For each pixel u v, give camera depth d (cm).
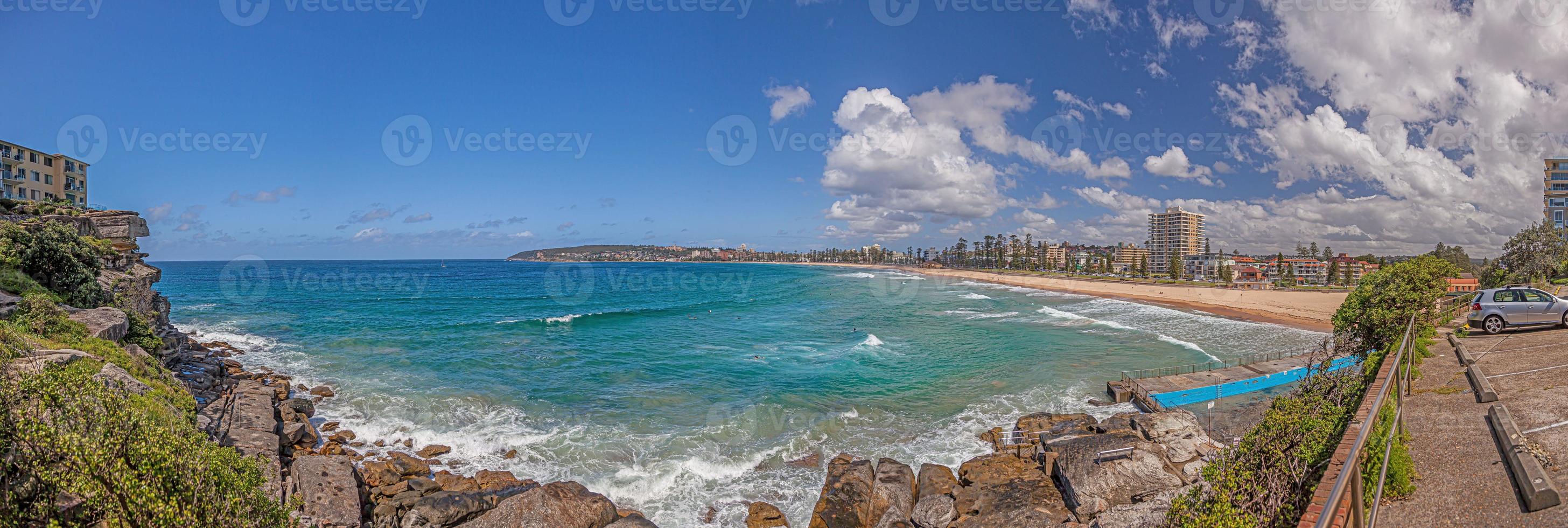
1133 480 1224
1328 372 1329
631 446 1661
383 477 1355
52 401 665
